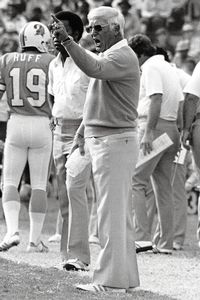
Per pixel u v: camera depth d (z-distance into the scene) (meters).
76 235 26.77
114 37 23.12
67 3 67.94
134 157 23.50
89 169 26.59
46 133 30.80
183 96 31.81
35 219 30.80
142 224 31.59
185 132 29.95
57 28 21.83
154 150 31.05
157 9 71.69
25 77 30.52
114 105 23.12
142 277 26.52
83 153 25.98
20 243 32.81
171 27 67.19
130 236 23.78
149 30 66.81
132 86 23.22
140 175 31.47
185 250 33.25
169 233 31.69
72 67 27.98
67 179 26.73
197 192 44.00
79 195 26.73
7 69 30.70
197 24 68.81
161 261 29.75
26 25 31.08
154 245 31.95
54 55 32.06
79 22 27.61
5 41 61.97
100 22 23.05
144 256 30.88
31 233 30.83
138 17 69.75
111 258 23.23
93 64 22.20
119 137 23.23
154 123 30.91
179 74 33.59
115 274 23.23
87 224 26.92
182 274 27.20
